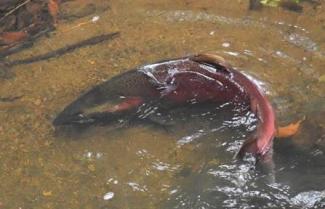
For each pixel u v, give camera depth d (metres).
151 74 6.21
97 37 7.65
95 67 7.19
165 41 7.48
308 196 5.13
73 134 6.16
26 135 6.29
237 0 7.98
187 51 7.28
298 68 6.86
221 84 5.88
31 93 6.87
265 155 5.30
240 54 7.14
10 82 7.05
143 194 5.53
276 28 7.48
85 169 5.86
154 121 6.12
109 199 5.52
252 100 5.60
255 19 7.66
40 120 6.46
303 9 7.72
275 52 7.12
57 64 7.29
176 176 5.67
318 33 7.33
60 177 5.79
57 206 5.48
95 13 8.09
